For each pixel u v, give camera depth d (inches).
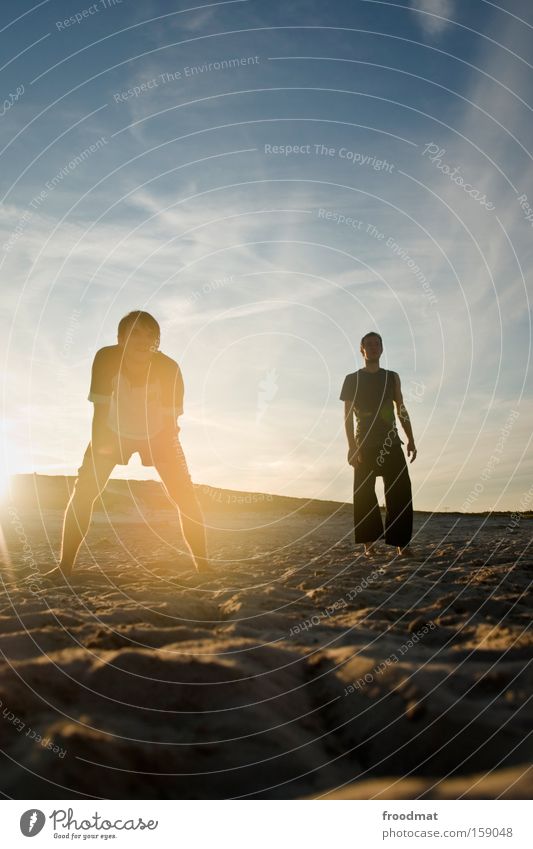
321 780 62.6
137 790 59.6
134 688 76.5
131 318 177.6
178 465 192.1
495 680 79.4
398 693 77.5
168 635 103.0
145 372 181.2
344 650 95.5
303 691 82.4
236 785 61.1
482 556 227.5
